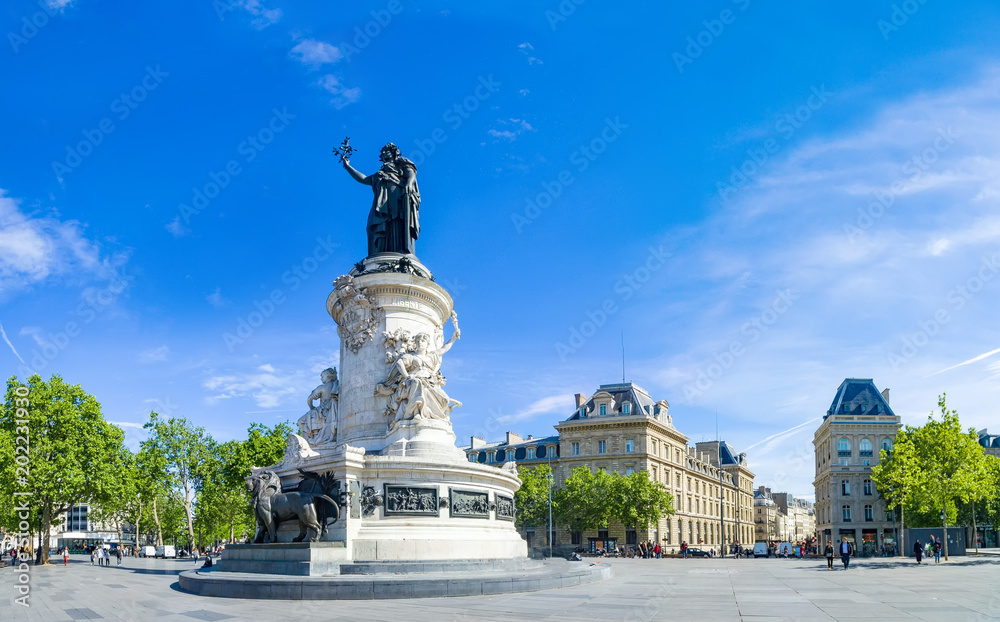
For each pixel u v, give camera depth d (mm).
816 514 120000
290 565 22875
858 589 24547
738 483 145250
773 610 17797
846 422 104375
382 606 18406
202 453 70000
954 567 42844
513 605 18547
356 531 24438
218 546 82688
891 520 100438
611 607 18141
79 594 22609
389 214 33469
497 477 28094
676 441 110562
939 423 58438
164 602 19656
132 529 132125
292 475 26969
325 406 31719
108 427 58250
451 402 29750
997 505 80750
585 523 88188
